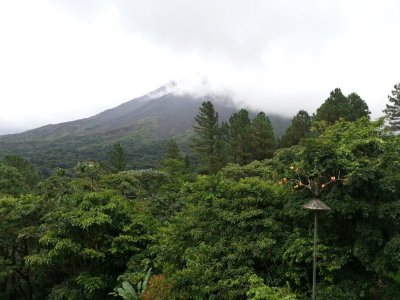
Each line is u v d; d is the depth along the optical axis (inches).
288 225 250.4
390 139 249.8
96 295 348.8
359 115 847.7
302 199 227.5
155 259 316.5
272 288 194.2
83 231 354.3
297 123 1039.6
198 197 308.3
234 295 208.2
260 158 1029.8
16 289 446.0
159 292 247.9
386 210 181.9
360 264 214.2
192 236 280.2
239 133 1075.9
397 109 953.5
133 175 689.0
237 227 256.4
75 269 375.6
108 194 414.6
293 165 233.3
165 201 520.1
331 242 216.8
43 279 431.5
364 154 234.2
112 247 350.3
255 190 271.6
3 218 397.1
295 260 216.7
